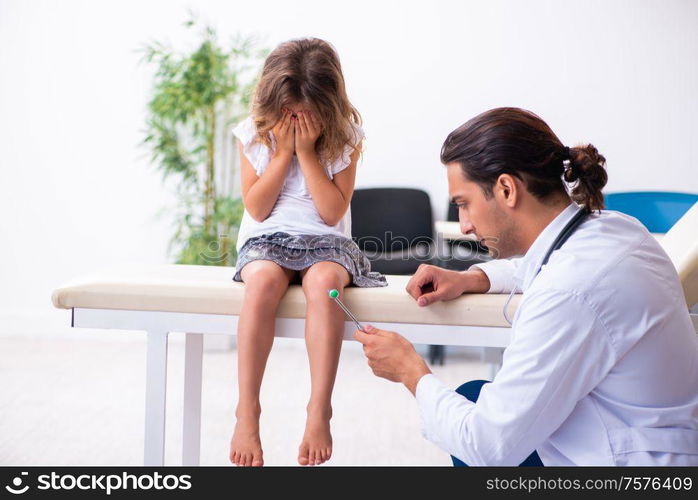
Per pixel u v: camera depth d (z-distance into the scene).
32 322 5.27
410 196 5.19
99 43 5.18
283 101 2.14
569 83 5.23
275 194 2.17
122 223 5.28
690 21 5.15
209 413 3.61
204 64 4.96
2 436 3.15
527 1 5.20
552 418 1.42
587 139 5.27
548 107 5.26
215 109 5.12
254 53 5.15
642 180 5.27
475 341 1.96
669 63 5.19
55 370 4.35
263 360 1.90
